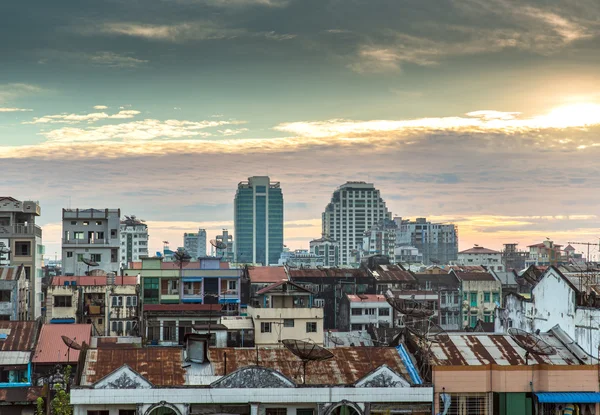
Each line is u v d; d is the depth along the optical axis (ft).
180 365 244.22
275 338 332.60
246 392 234.38
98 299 414.00
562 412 244.63
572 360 260.62
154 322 361.10
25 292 405.18
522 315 313.12
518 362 252.83
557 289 286.66
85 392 229.04
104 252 553.23
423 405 240.73
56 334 322.34
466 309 574.56
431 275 586.86
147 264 441.27
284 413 236.43
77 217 554.05
